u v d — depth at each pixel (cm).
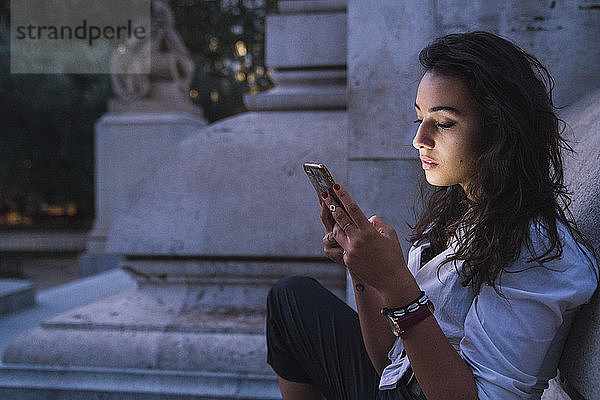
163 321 263
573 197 141
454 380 101
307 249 282
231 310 287
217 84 2095
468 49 108
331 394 145
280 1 348
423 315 103
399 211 222
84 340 254
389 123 222
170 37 1050
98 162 1014
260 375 239
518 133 106
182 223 297
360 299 132
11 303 487
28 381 244
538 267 103
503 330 101
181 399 234
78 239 1836
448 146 110
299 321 146
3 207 2186
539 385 116
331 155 299
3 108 1727
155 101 1023
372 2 223
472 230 109
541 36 210
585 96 199
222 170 308
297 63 342
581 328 113
